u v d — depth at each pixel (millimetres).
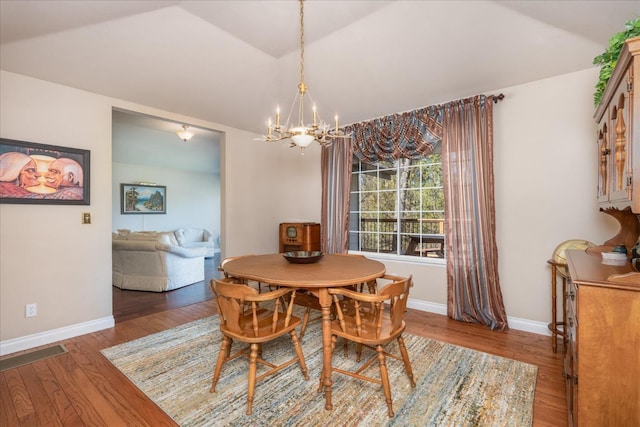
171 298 4004
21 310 2498
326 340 1812
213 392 1883
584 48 2295
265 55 2863
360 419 1636
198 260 4977
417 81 2955
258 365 2219
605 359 1214
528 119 2791
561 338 2621
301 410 1713
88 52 2406
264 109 3748
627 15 1818
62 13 1997
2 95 2396
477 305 2977
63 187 2701
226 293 1797
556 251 2410
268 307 3584
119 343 2607
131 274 4488
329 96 3449
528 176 2795
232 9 2236
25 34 2121
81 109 2820
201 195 8695
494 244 2883
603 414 1221
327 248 4137
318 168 4484
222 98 3404
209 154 7379
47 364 2240
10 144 2426
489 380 1998
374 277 2039
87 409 1728
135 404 1771
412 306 3516
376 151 3705
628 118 1236
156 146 6473
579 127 2566
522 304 2842
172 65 2748
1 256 2408
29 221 2541
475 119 2969
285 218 4863
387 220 3928
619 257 1672
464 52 2523
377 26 2428
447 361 2256
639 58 1164
